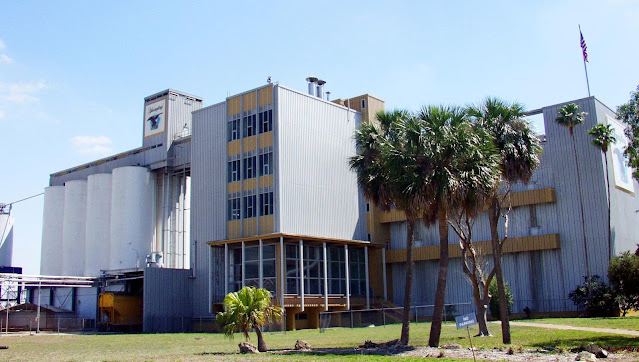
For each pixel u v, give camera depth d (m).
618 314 50.22
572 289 54.44
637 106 33.31
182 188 73.81
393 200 29.22
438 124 26.73
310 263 57.31
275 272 54.09
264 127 58.00
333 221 60.94
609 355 22.38
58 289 75.44
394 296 66.88
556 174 56.75
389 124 33.78
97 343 40.03
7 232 87.25
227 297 28.98
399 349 26.84
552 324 40.50
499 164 28.48
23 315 66.06
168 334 51.34
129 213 70.00
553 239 55.06
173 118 72.00
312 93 66.69
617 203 56.38
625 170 60.06
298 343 30.31
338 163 62.84
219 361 24.17
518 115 31.11
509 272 58.59
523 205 58.31
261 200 57.00
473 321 21.88
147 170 71.75
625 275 46.16
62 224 80.38
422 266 65.38
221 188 60.50
